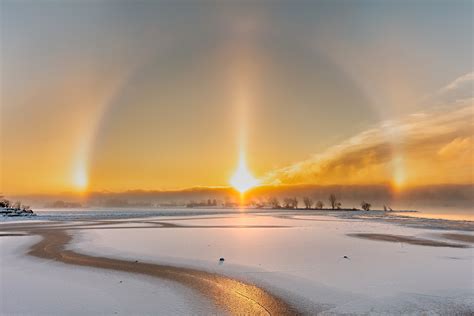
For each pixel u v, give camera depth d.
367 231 40.88
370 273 17.19
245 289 14.49
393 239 31.72
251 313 11.69
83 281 15.95
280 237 33.69
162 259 21.41
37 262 20.73
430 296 13.31
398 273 17.12
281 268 18.48
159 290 14.40
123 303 12.71
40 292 14.16
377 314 11.52
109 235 36.28
